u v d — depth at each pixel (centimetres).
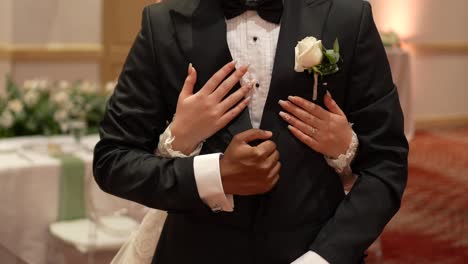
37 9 681
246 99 150
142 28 160
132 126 156
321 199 152
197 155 152
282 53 149
